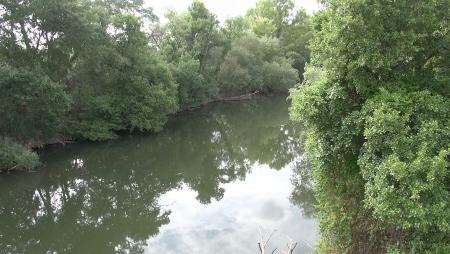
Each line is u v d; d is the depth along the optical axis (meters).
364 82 11.55
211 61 56.72
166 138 41.19
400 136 10.07
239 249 16.50
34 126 33.00
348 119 11.59
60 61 35.69
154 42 53.75
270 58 69.00
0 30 31.59
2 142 28.34
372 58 10.88
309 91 12.70
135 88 40.03
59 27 33.34
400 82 11.35
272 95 68.50
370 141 10.65
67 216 22.88
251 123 48.06
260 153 35.34
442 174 9.38
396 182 10.08
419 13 10.92
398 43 10.96
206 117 51.66
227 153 35.81
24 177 28.23
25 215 23.09
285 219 19.17
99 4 41.97
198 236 18.14
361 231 13.08
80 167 31.42
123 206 24.05
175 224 20.23
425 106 10.53
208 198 23.61
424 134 10.02
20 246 19.12
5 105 28.73
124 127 40.12
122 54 39.84
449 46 11.40
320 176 13.88
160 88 41.03
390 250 10.94
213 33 56.06
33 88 29.05
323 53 12.12
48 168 30.33
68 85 37.91
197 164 32.53
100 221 21.98
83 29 33.75
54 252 18.31
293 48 77.06
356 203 13.21
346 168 12.95
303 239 16.80
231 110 56.25
